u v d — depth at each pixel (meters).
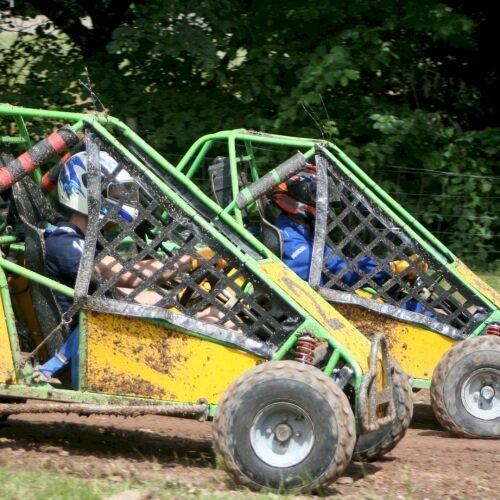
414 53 18.80
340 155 11.38
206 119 18.30
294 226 11.19
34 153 8.62
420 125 18.06
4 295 8.48
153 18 17.69
